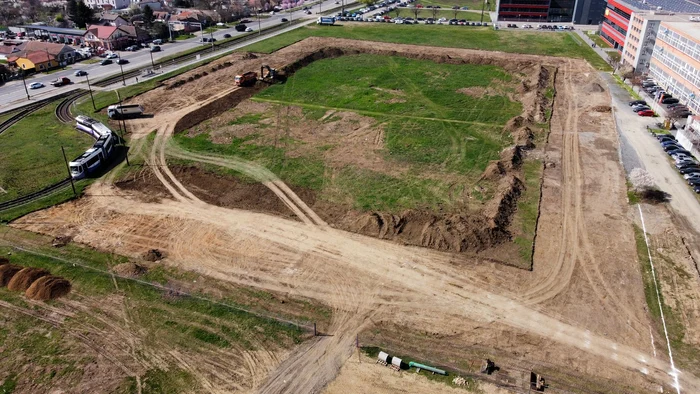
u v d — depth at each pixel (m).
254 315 35.88
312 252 42.56
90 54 107.94
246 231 45.50
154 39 123.00
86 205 49.84
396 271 40.22
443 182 53.16
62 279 39.12
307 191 51.78
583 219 46.84
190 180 54.38
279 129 67.19
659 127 68.06
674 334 34.09
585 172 55.62
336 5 187.75
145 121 69.69
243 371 31.50
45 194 51.72
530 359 32.34
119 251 42.66
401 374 31.38
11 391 29.95
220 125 68.56
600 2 138.75
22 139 64.62
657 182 53.47
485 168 56.22
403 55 104.25
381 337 34.12
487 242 43.06
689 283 38.59
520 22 145.75
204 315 35.84
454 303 36.97
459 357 32.53
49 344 33.41
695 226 45.91
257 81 85.31
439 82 87.25
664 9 102.81
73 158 59.38
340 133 65.81
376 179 53.91
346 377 31.17
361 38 123.69
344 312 36.25
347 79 88.94
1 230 45.53
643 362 32.03
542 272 39.97
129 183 53.91
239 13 155.88
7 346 33.25
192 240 44.22
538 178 54.12
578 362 32.06
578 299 37.16
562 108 74.94
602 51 108.12
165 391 30.08
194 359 32.38
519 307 36.50
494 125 68.31
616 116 71.88
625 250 42.50
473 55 103.94
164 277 39.59
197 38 126.50
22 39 122.81
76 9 134.62
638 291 37.88
